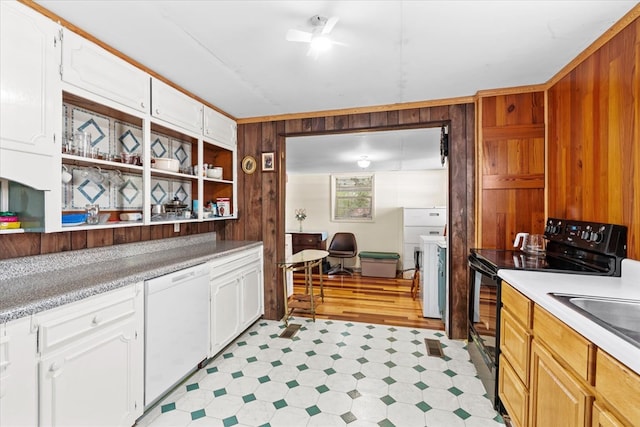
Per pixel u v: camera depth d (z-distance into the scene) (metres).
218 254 2.35
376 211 6.41
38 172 1.39
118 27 1.58
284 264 3.13
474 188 2.59
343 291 4.51
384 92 2.48
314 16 1.49
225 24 1.56
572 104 1.95
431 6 1.41
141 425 1.63
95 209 1.85
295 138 3.66
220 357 2.40
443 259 3.12
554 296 1.23
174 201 2.61
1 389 1.05
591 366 0.94
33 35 1.36
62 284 1.41
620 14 1.46
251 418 1.70
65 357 1.25
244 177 3.24
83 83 1.60
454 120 2.63
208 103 2.75
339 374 2.15
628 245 1.46
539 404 1.27
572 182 1.95
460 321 2.70
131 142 2.26
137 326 1.62
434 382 2.06
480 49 1.80
